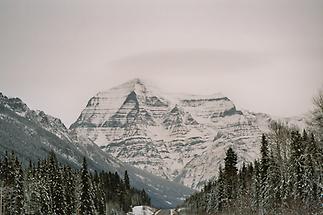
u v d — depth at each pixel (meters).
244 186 138.12
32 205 129.88
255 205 124.19
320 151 101.75
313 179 100.69
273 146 115.31
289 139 113.25
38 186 133.88
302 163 104.56
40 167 142.62
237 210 131.50
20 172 129.62
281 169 111.81
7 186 127.00
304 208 95.50
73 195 146.00
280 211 106.81
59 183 140.75
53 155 145.25
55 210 137.25
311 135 104.50
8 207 125.00
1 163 134.88
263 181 120.31
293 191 104.19
